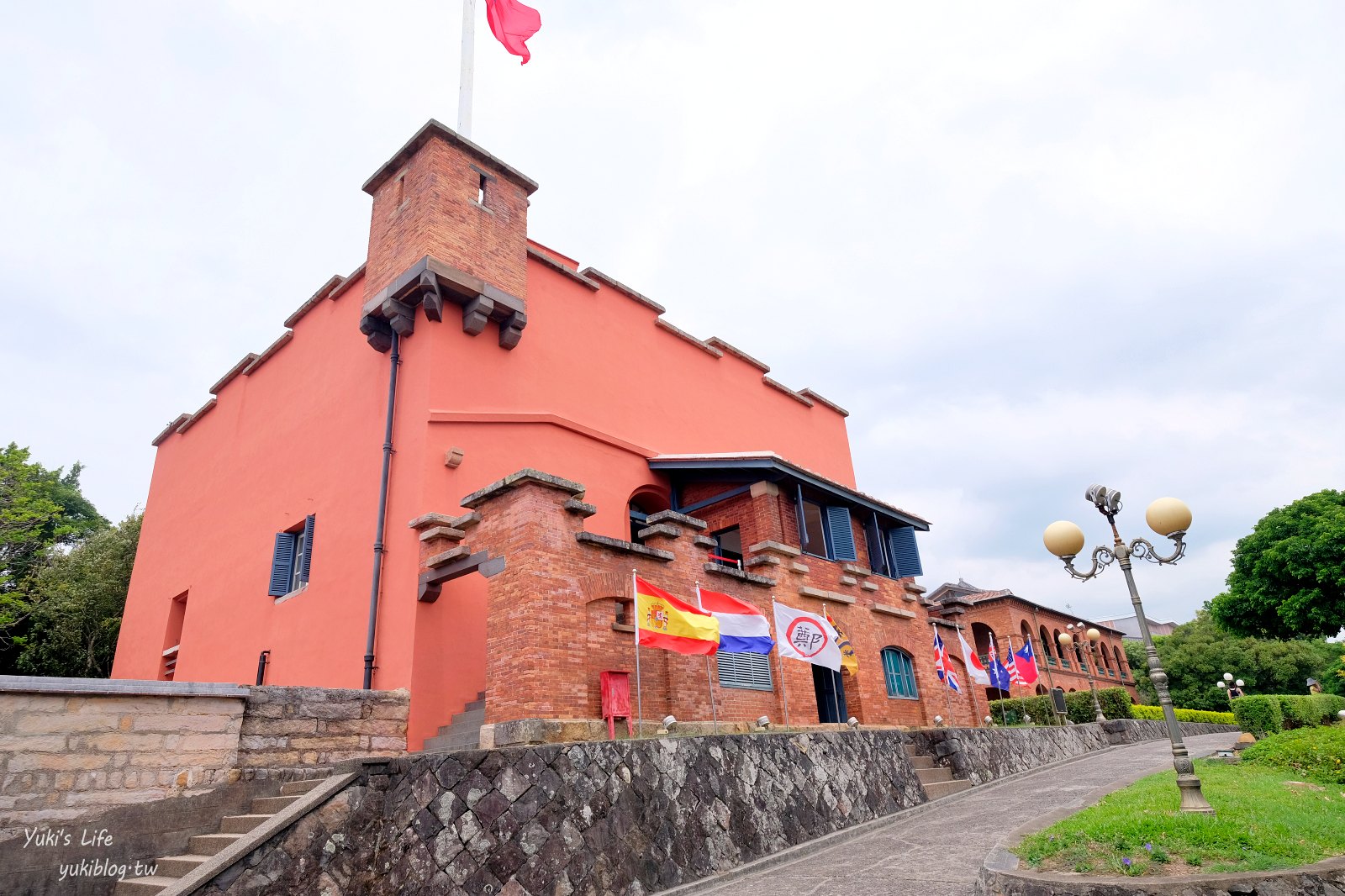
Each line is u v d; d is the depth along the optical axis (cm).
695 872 975
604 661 1216
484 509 1268
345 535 1571
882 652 1934
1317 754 1238
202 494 2203
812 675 1653
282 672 1609
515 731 1047
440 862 811
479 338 1638
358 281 1811
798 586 1703
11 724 783
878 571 2084
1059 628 4909
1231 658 5444
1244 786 1067
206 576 2034
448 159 1659
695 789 1049
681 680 1333
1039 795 1348
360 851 783
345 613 1481
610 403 1906
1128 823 761
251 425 2075
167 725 894
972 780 1598
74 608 2555
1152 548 964
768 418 2500
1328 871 625
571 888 860
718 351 2347
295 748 1023
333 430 1736
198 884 674
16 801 770
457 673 1339
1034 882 659
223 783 925
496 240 1689
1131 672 5822
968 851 977
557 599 1155
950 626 2295
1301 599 3316
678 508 1984
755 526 1811
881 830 1225
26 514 2517
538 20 2036
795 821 1161
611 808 941
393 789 828
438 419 1485
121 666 2302
